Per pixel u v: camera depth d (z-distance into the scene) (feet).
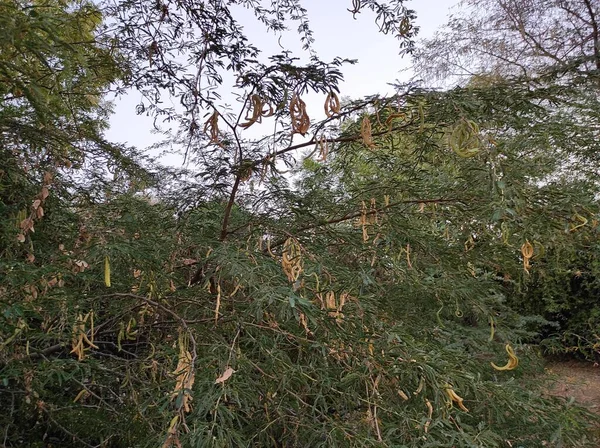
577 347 12.55
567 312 14.24
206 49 4.73
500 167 3.44
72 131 4.96
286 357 3.41
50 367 3.63
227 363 2.96
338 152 5.35
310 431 3.21
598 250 4.51
